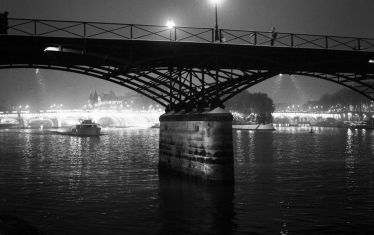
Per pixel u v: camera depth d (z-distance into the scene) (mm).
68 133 137375
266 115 180000
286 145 78688
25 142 97062
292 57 36188
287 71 37062
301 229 21078
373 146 75438
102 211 24641
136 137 116375
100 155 61062
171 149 37281
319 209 25000
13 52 32562
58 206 26031
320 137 109500
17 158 57500
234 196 28094
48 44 30688
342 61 36688
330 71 42625
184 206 25578
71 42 30922
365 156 57031
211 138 29938
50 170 43344
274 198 27797
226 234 20328
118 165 47156
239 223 22078
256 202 26609
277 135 122938
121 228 21312
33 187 32781
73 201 27406
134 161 51688
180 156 34938
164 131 39500
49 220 22750
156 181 34219
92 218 23125
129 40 31828
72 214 24016
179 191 29750
